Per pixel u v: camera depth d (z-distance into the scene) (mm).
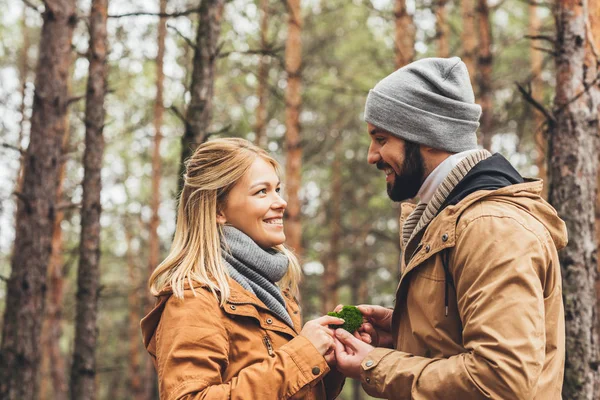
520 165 10172
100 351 17078
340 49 11469
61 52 5816
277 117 12445
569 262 3588
